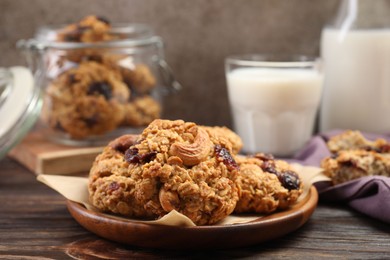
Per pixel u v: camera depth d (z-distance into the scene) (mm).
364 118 759
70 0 787
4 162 727
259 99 719
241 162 568
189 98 830
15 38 784
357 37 745
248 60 761
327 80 776
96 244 527
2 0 773
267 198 538
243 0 814
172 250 517
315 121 845
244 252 515
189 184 508
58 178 577
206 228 504
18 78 681
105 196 531
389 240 535
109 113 687
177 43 815
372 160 603
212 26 816
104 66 702
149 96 726
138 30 715
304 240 534
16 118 649
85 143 708
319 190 604
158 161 515
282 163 578
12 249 521
